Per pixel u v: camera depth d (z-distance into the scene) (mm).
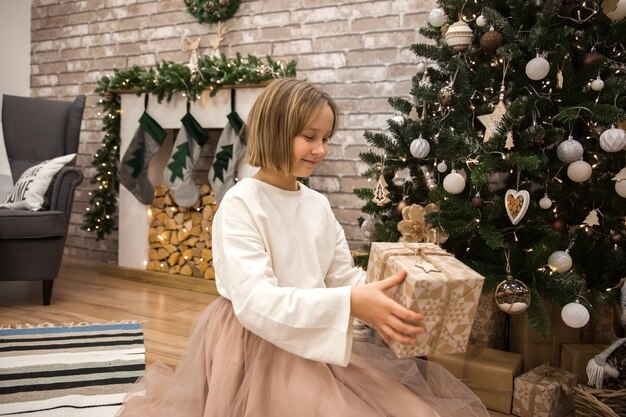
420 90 1761
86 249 3766
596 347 1640
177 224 3049
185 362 975
